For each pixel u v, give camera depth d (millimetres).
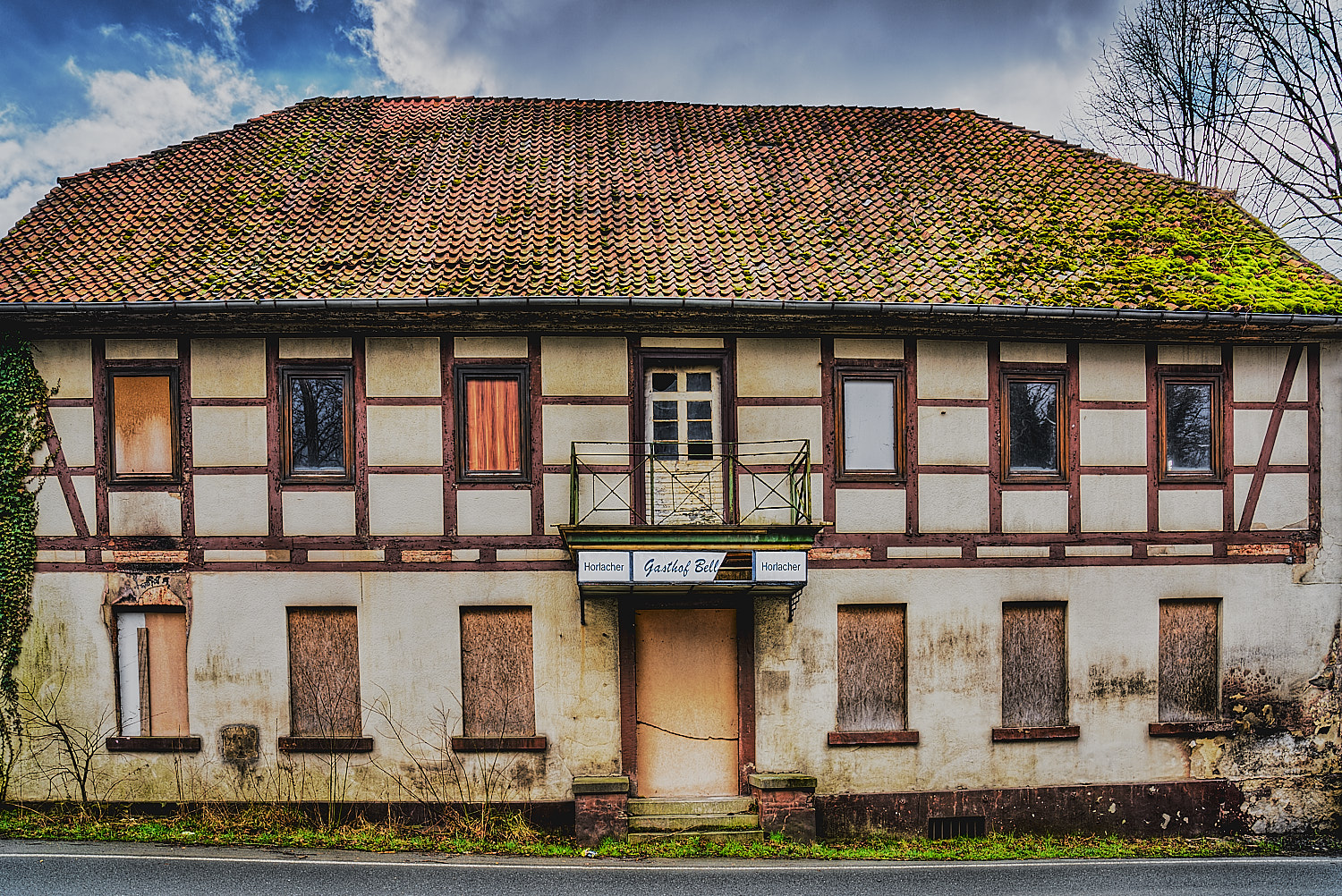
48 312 9398
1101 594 10422
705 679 10180
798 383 10148
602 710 9922
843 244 10727
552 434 9953
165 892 7715
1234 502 10602
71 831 9359
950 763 10188
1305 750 10539
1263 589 10602
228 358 9914
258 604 9867
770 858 9188
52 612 9883
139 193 11570
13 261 10164
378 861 8742
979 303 9609
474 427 10000
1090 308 9688
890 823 10062
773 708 10062
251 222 10844
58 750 9820
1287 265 11047
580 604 9945
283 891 7840
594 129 13633
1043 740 10258
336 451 10000
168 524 9891
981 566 10289
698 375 10148
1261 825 10422
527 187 11695
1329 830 10445
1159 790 10359
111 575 9867
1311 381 10734
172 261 10031
